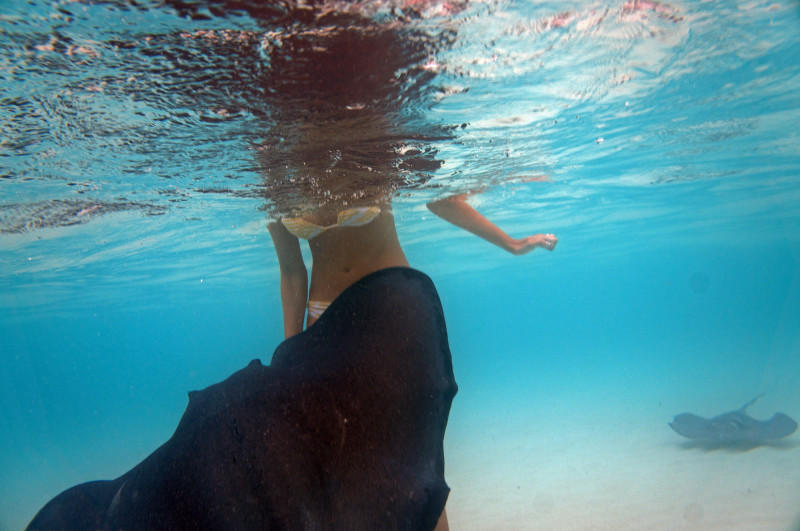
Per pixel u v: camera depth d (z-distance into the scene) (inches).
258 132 172.7
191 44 110.3
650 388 899.4
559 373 1545.3
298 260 166.1
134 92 133.2
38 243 408.8
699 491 314.3
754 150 475.2
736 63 230.8
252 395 88.8
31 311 960.9
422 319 104.9
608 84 219.1
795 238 1706.4
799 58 236.2
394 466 83.6
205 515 75.1
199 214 348.5
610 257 1595.7
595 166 426.6
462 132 222.5
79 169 206.1
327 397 88.7
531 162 336.2
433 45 135.3
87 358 3107.8
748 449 387.2
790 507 266.8
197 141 178.4
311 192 259.1
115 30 103.0
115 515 76.7
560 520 302.5
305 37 113.2
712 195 740.0
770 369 1090.7
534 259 1425.9
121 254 531.2
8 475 921.5
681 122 327.6
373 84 145.8
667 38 184.7
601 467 407.2
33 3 92.8
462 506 362.9
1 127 152.5
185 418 88.7
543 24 143.8
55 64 115.6
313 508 76.9
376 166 235.5
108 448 1067.3
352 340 100.4
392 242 151.0
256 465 79.2
